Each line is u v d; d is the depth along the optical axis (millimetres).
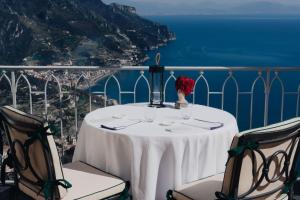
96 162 3006
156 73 3672
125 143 2785
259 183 2334
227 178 2271
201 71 4191
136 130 2859
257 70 4203
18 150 2670
